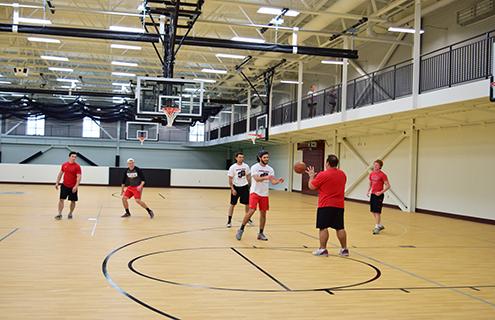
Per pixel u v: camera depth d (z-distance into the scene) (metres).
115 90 31.50
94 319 4.08
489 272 6.51
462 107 11.77
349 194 20.72
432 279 5.99
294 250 7.74
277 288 5.30
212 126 37.78
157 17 15.43
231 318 4.20
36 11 15.90
